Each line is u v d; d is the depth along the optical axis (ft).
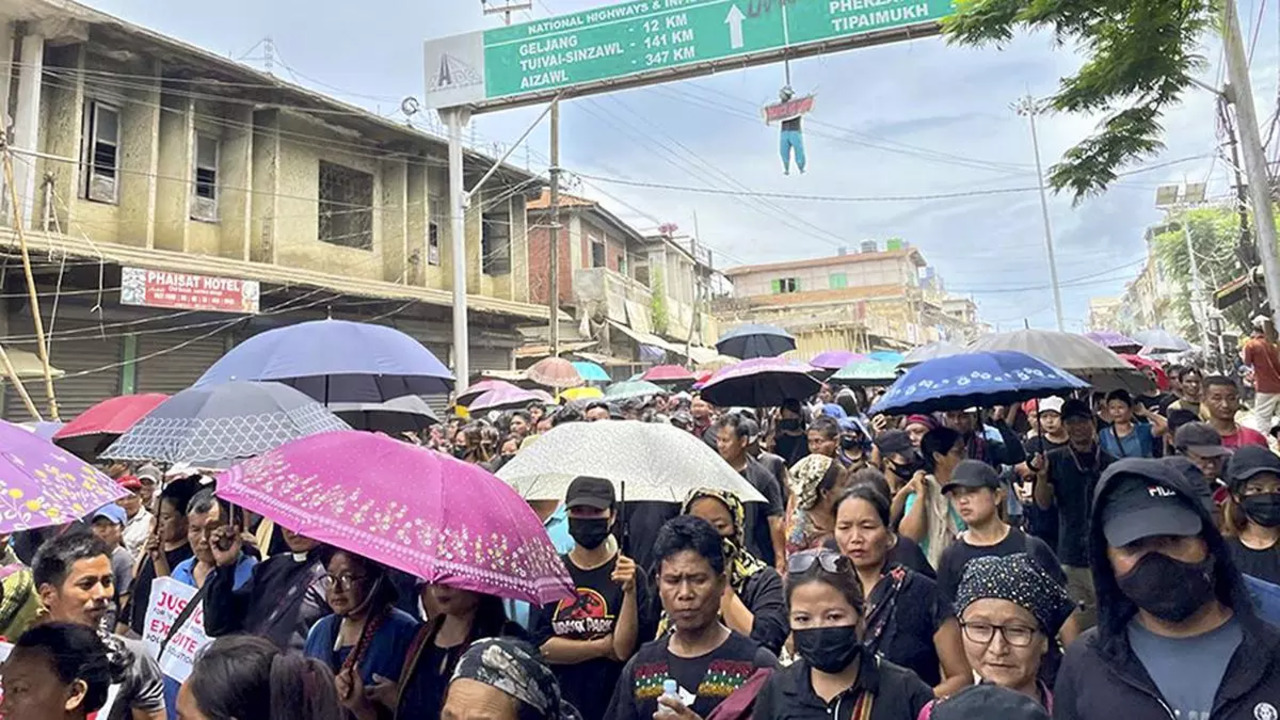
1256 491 11.32
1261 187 25.59
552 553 9.18
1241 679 6.22
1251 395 49.78
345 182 57.00
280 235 50.52
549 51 48.34
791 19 44.34
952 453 15.55
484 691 6.35
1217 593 6.61
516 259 71.36
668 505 16.07
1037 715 5.53
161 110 44.24
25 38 37.60
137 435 12.55
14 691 7.50
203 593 11.43
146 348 42.68
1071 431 17.30
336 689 7.22
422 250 60.08
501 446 29.12
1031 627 7.54
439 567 7.60
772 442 28.40
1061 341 19.97
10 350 36.60
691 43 45.91
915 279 197.98
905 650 10.61
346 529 7.80
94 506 8.32
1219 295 60.29
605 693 11.21
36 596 9.97
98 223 41.42
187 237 44.55
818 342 125.59
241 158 47.80
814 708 8.00
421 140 58.29
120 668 8.30
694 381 52.47
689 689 9.12
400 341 16.88
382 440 9.02
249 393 12.85
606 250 91.45
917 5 42.75
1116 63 21.02
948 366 17.03
